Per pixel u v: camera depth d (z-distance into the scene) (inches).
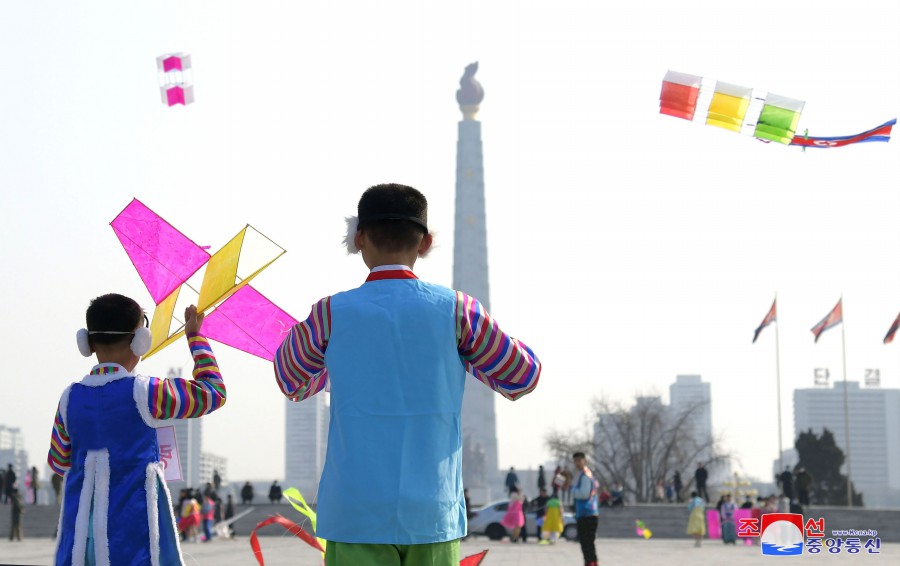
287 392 164.6
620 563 816.3
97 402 189.9
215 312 204.8
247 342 205.2
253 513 1624.0
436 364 153.2
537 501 1469.0
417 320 154.0
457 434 155.0
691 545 1241.4
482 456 5413.4
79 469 189.9
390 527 145.9
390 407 150.5
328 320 156.0
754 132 340.2
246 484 1700.3
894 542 1439.5
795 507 1338.6
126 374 193.3
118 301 198.4
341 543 148.6
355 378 151.9
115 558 185.5
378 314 154.1
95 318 196.9
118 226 201.9
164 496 191.2
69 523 188.1
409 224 160.4
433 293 157.1
